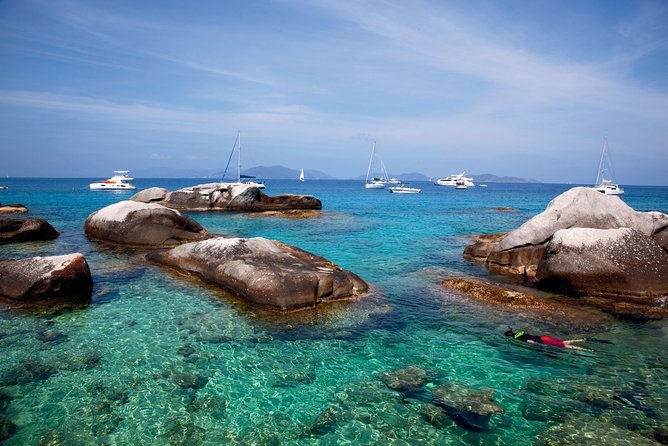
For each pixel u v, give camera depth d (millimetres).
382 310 12852
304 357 9695
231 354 9750
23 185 127750
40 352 9555
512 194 116312
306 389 8336
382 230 31188
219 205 44125
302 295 12609
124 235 21656
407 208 55344
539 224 17188
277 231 29234
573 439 6801
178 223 22156
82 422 7094
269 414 7492
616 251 13867
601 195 17219
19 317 11555
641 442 6715
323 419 7359
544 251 15641
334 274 13828
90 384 8281
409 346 10367
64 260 13125
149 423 7129
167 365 9133
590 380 8734
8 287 12523
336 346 10305
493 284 15180
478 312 12773
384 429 7086
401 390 8320
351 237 27266
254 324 11484
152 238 21359
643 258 13664
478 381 8703
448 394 8180
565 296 14406
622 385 8523
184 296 13562
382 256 21141
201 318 11797
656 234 16234
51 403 7609
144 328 11039
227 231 28406
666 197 107500
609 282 13711
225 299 13328
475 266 19062
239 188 44312
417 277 16938
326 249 22828
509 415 7477
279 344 10336
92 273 16016
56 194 72188
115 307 12492
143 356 9500
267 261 14367
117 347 9906
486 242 21297
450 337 10930
